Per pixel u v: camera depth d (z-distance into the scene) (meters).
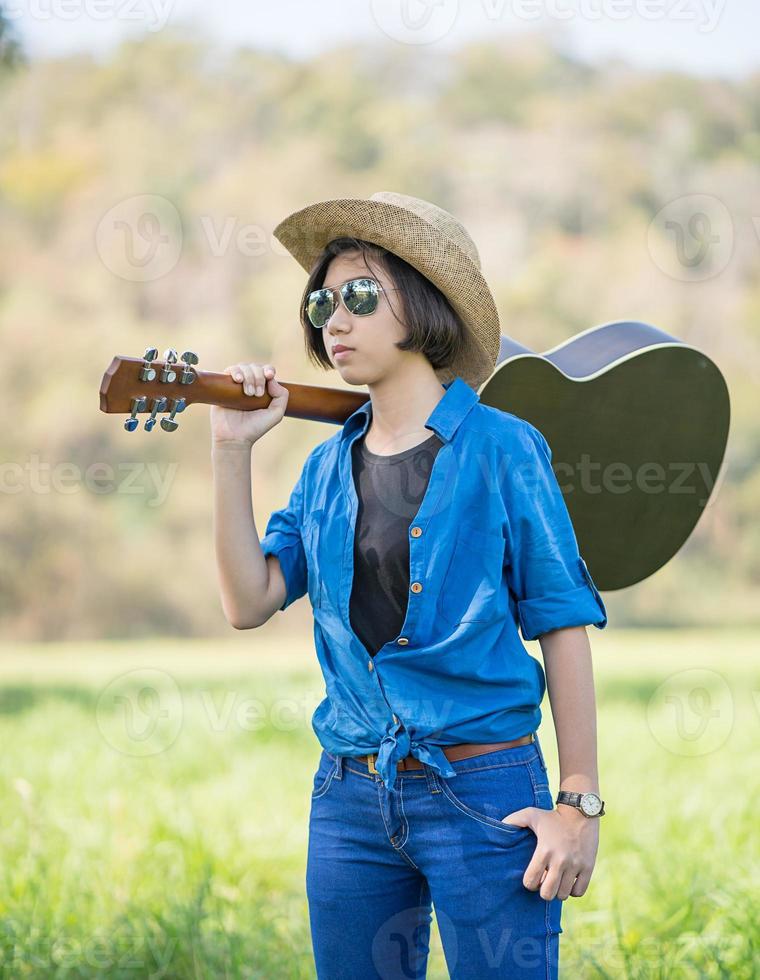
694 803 9.58
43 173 49.16
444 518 4.27
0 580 40.50
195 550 41.47
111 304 46.25
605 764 11.53
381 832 4.30
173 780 11.20
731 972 6.41
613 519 5.61
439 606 4.24
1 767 11.58
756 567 39.91
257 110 51.97
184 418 42.38
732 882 7.52
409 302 4.37
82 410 43.59
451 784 4.16
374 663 4.27
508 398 5.27
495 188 49.75
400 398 4.47
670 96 50.16
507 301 46.59
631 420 5.52
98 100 50.91
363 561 4.38
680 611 39.50
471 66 52.03
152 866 8.27
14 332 45.66
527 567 4.29
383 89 52.38
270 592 4.65
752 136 49.53
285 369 45.09
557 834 4.08
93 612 40.66
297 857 8.70
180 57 52.06
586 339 5.73
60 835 8.90
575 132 50.19
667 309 45.19
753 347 43.62
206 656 27.67
